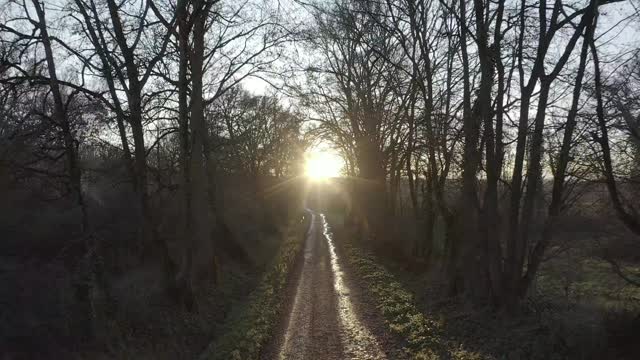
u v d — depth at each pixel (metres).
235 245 25.91
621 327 10.34
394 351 11.49
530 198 13.23
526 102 13.02
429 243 25.38
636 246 13.75
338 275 23.88
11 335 10.18
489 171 14.07
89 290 11.42
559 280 18.50
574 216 13.41
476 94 15.73
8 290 11.50
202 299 16.50
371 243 33.47
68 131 12.10
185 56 14.90
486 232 14.73
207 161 25.38
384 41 24.64
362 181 34.62
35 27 12.32
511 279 13.33
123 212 20.23
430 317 13.67
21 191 16.41
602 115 11.96
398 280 21.59
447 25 19.77
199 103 17.44
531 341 10.51
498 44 13.67
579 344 9.91
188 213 15.30
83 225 12.33
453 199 22.52
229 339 12.13
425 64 18.78
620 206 11.99
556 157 12.80
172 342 12.19
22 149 12.58
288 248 33.16
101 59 13.66
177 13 14.30
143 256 16.59
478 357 9.94
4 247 14.54
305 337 13.05
